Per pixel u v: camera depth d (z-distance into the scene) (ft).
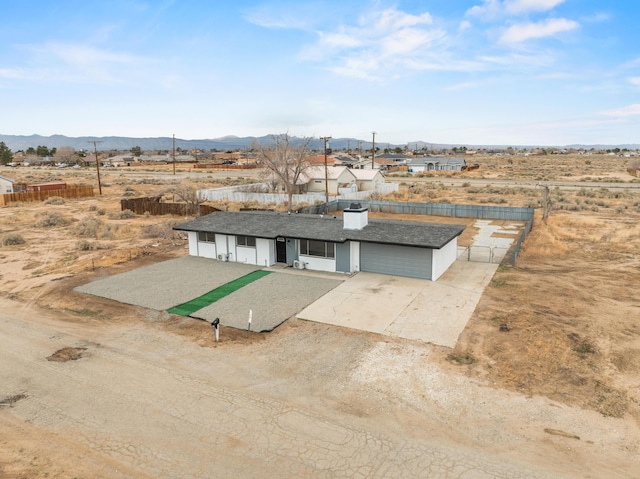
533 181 265.13
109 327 56.80
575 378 42.47
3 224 137.59
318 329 54.95
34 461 32.37
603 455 32.14
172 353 49.26
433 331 53.67
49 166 542.57
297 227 84.94
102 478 30.63
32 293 70.33
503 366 44.88
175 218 148.05
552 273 77.97
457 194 200.64
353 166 320.29
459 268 81.76
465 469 30.86
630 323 55.36
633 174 305.12
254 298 66.39
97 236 117.39
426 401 39.14
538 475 30.19
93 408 39.01
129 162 586.45
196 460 32.30
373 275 77.25
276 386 42.04
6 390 42.24
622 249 95.45
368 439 34.24
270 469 31.24
